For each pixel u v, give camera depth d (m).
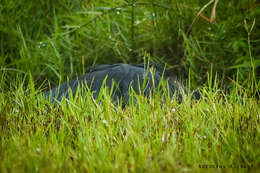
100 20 9.35
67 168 4.33
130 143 4.96
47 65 8.54
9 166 4.39
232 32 8.53
